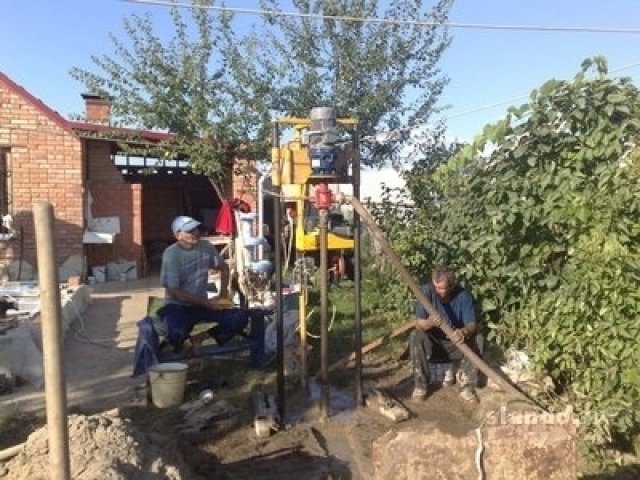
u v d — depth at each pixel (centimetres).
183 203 1983
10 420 584
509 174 647
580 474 499
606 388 532
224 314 716
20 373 690
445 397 636
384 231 899
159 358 688
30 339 704
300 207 848
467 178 710
